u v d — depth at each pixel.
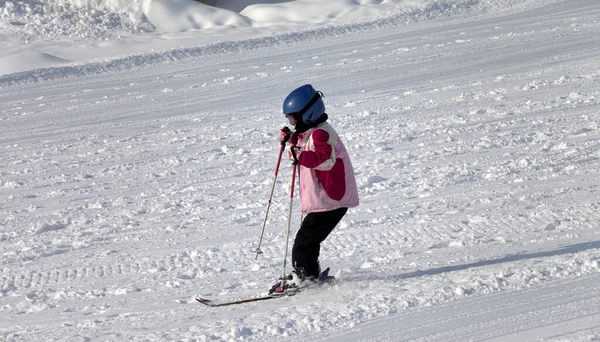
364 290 8.81
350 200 8.75
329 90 23.62
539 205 11.94
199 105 23.75
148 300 9.44
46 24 40.72
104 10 42.81
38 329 8.65
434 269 9.41
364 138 17.41
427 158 15.44
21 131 22.25
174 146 19.02
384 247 10.70
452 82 22.72
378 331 7.58
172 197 14.80
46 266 11.44
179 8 41.81
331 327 7.75
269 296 8.96
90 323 8.70
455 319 7.70
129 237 12.62
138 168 17.31
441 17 38.12
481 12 38.53
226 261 10.86
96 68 31.62
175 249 11.73
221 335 7.72
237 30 39.09
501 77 22.44
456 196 12.92
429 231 11.20
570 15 33.66
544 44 27.19
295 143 8.73
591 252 9.30
